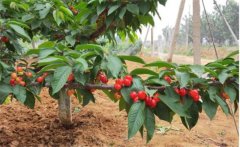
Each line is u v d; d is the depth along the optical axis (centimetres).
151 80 209
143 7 305
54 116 505
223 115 586
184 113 195
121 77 215
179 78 198
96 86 225
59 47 251
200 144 435
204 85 208
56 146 404
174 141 436
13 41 283
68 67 210
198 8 524
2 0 309
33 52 246
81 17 321
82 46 223
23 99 229
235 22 1839
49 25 324
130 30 387
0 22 259
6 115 498
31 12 326
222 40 2302
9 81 237
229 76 205
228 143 448
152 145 420
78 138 427
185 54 2384
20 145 396
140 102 194
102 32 351
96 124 482
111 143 418
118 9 304
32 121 484
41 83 246
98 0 299
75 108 554
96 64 221
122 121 508
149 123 196
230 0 1733
